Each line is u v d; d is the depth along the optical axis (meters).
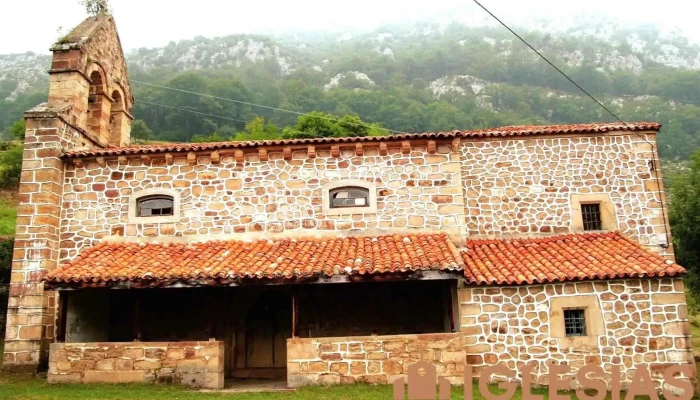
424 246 12.07
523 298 11.22
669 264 11.21
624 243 12.76
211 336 13.13
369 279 10.77
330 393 10.07
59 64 14.45
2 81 105.69
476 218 14.05
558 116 83.62
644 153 14.30
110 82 15.93
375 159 13.63
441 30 165.50
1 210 29.84
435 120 62.78
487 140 14.48
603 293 11.12
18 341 12.38
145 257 12.20
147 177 13.83
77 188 13.80
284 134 41.44
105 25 15.80
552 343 11.00
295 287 11.30
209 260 11.81
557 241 13.30
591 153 14.36
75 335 12.44
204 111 63.66
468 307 11.22
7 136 63.47
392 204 13.38
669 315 10.95
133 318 13.73
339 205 13.60
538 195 14.15
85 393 10.19
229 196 13.66
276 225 13.43
